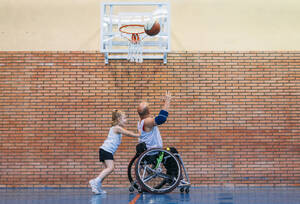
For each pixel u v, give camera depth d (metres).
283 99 8.20
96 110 8.21
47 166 8.10
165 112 6.32
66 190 7.56
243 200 5.56
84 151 8.13
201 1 8.46
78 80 8.28
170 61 8.29
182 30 8.39
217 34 8.38
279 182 8.04
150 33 7.28
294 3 8.45
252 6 8.46
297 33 8.38
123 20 8.38
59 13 8.48
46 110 8.23
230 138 8.12
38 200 5.71
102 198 5.88
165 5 8.23
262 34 8.38
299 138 8.12
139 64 8.29
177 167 6.36
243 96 8.21
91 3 8.51
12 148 8.16
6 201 5.61
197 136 8.12
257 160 8.08
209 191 7.17
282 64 8.28
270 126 8.15
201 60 8.29
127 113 8.20
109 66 8.30
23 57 8.35
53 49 8.38
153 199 5.68
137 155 6.49
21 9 8.51
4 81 8.30
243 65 8.27
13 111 8.24
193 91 8.22
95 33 8.42
